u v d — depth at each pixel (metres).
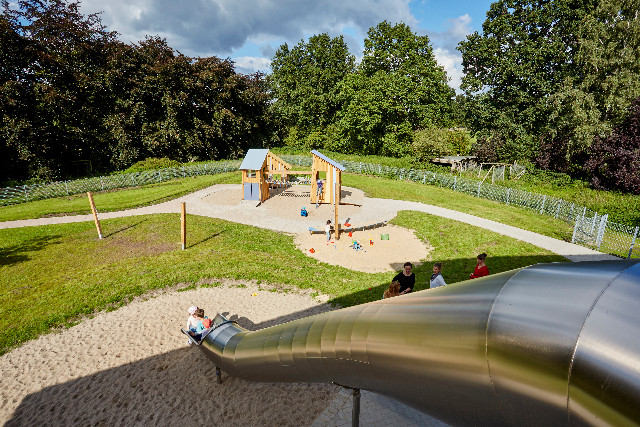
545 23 40.28
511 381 1.80
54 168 35.12
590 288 1.67
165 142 39.00
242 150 48.88
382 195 27.09
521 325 1.76
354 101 45.22
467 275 12.75
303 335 3.77
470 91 46.47
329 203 24.19
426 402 2.61
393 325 2.64
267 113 52.75
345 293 11.30
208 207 22.47
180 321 9.84
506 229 18.95
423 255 15.14
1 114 31.23
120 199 23.89
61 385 7.42
